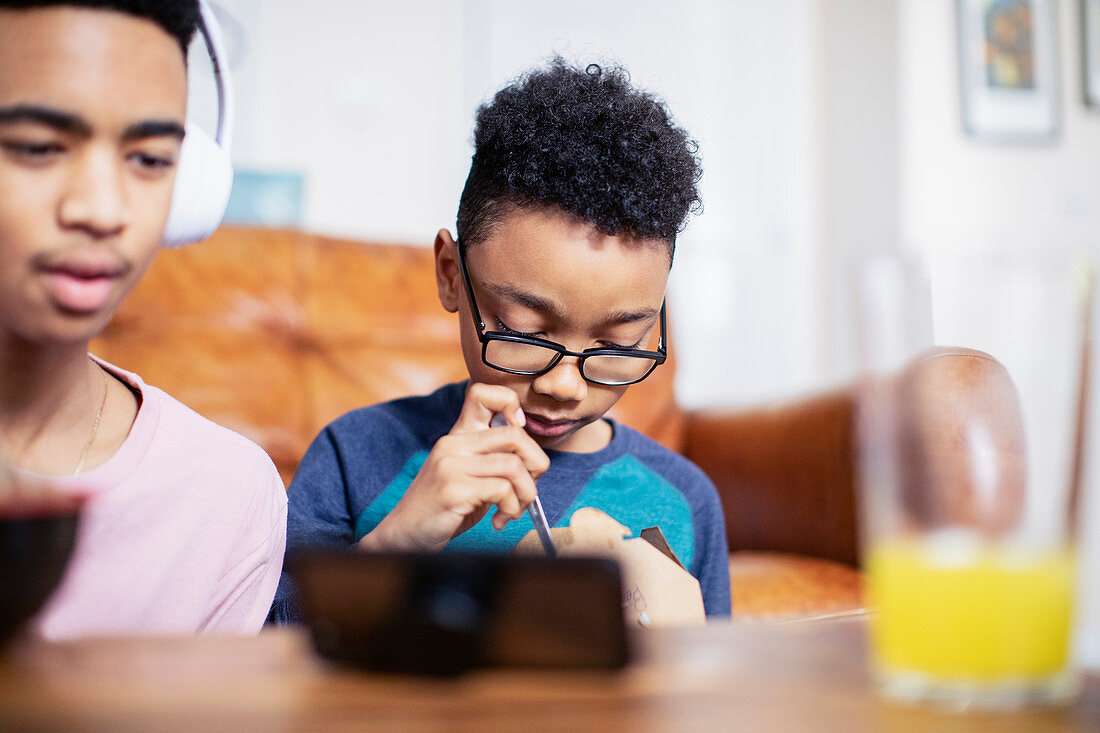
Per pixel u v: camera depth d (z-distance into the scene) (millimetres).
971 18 2939
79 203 483
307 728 281
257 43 2889
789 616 1121
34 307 498
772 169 3293
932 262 333
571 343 770
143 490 673
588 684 338
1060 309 324
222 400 1436
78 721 286
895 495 340
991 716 307
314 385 1521
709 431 1629
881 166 2979
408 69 3047
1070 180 2984
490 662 349
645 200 749
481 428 775
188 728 280
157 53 510
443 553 355
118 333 1423
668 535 1001
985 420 330
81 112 479
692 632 429
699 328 3242
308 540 886
